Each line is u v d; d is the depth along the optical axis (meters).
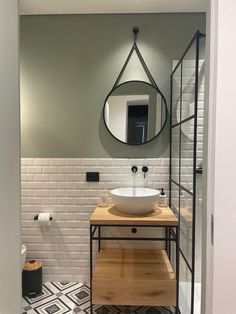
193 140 1.99
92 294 2.05
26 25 2.66
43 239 2.71
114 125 2.67
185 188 2.21
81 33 2.65
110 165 2.69
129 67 2.65
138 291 2.03
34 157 2.70
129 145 2.68
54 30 2.66
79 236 2.71
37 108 2.69
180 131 2.36
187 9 2.54
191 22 2.61
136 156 2.69
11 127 0.83
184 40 2.61
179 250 2.26
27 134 2.70
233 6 0.86
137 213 2.22
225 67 0.87
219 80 0.87
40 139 2.70
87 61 2.67
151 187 2.68
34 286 2.48
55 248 2.71
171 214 2.23
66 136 2.69
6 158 0.80
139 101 2.65
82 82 2.67
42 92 2.68
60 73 2.67
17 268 0.86
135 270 2.18
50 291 2.57
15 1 0.85
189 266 2.10
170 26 2.62
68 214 2.71
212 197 0.92
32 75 2.68
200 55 1.94
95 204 2.69
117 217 2.14
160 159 2.67
